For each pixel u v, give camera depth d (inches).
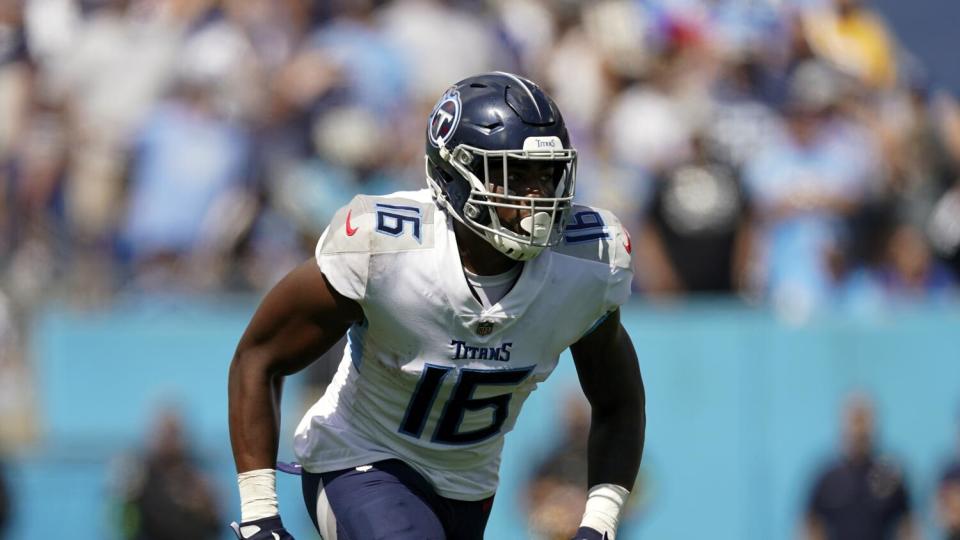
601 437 494.0
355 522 472.7
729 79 1264.8
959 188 1285.7
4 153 1199.6
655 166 1206.9
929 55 1417.3
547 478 991.6
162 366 1056.8
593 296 462.0
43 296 1131.9
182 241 1152.2
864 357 1091.3
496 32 1293.1
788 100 1266.0
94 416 1053.2
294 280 453.7
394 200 460.4
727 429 1079.6
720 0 1305.4
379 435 488.1
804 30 1314.0
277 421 467.8
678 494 1077.1
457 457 492.4
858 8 1364.4
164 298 1119.0
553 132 446.6
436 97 1235.2
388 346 464.1
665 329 1085.1
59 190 1183.6
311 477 502.3
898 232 1219.9
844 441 1078.4
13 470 1041.5
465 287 448.5
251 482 458.6
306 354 462.0
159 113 1197.7
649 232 1163.9
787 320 1087.6
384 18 1261.1
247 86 1198.9
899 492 1069.8
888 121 1290.6
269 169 1165.1
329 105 1189.1
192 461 1039.6
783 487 1079.6
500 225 443.2
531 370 471.5
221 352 1060.5
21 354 1055.6
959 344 1098.7
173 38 1228.5
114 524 1028.5
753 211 1182.9
